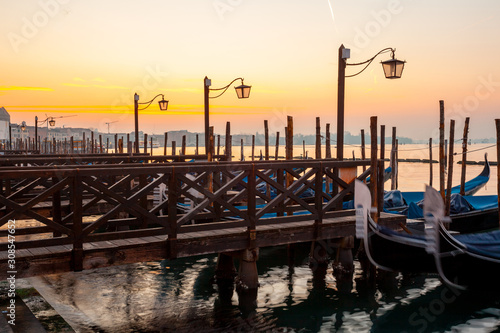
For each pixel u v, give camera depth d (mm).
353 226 9570
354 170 9844
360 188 8219
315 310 8477
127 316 7852
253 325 7762
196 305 8508
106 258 6961
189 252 7695
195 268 10742
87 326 7348
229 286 9547
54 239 6668
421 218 12688
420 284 9992
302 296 9164
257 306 8586
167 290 9242
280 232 8680
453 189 18734
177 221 7641
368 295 9305
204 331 7422
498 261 8312
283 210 10320
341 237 9898
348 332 7648
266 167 8461
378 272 10500
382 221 10000
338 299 9055
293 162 8828
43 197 6531
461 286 8508
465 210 14430
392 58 11031
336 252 10391
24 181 11148
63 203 11023
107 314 7883
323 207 9281
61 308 7977
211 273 10383
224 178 14008
